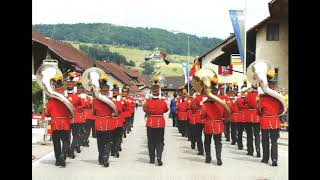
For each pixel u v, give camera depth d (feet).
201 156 49.03
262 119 41.88
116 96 48.49
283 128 77.82
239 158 47.16
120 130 48.16
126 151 53.78
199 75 41.65
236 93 58.08
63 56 119.75
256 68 41.39
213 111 41.98
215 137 42.04
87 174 36.47
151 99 41.91
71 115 39.86
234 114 55.72
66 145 40.40
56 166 40.57
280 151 53.01
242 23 84.28
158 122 41.75
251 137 49.47
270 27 115.85
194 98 49.78
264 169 39.47
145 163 43.34
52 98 39.65
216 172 37.88
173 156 49.01
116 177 35.19
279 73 115.55
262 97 41.55
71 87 46.34
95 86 40.63
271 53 115.65
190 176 35.73
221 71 154.61
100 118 40.91
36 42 109.50
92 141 64.54
